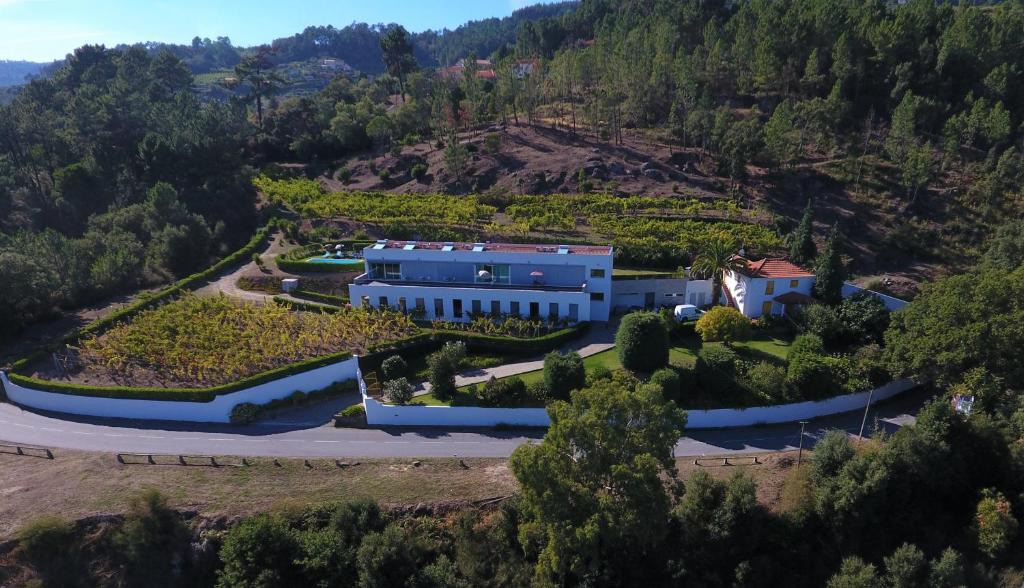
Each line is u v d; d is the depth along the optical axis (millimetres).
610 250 61594
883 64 106562
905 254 78375
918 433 39281
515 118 117438
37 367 51156
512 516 36250
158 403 46688
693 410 46031
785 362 51469
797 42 110188
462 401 47125
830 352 54000
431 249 62812
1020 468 38719
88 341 52156
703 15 132250
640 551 35094
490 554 35625
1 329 55188
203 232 78750
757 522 35875
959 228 80188
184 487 38438
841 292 59469
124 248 70938
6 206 81438
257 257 73875
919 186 84000
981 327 43906
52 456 41500
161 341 51812
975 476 40219
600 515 29984
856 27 111188
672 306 65438
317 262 70188
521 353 54688
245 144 120750
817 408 47469
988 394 43344
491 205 89250
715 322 53281
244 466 40781
